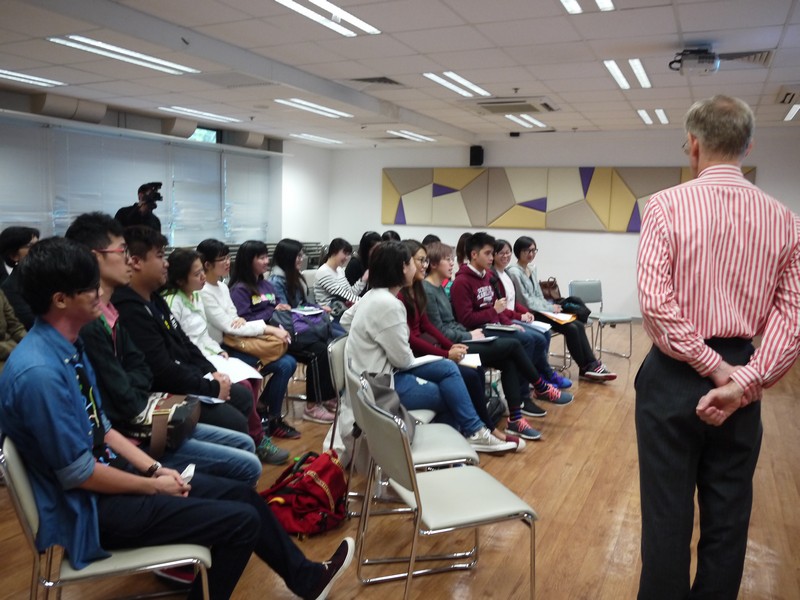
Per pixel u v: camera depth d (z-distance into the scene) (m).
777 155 7.77
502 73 5.28
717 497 1.41
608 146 8.72
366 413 1.91
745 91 5.67
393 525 2.57
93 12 3.71
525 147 9.23
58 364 1.47
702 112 1.43
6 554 2.24
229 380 2.62
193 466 1.87
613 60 4.75
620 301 8.83
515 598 2.08
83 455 1.48
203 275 3.05
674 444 1.40
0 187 6.22
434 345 3.30
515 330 3.86
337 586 2.14
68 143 6.84
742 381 1.30
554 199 9.03
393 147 10.24
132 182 7.66
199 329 3.03
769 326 1.36
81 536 1.50
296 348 3.76
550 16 3.79
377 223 10.51
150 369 2.34
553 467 3.24
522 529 2.57
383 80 5.77
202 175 8.71
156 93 6.06
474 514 1.81
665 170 8.36
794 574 2.27
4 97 6.17
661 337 1.35
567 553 2.38
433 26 4.06
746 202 1.37
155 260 2.41
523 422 3.64
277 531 1.88
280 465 3.12
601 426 3.94
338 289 4.58
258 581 2.15
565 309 5.30
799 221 1.39
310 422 3.83
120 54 4.52
